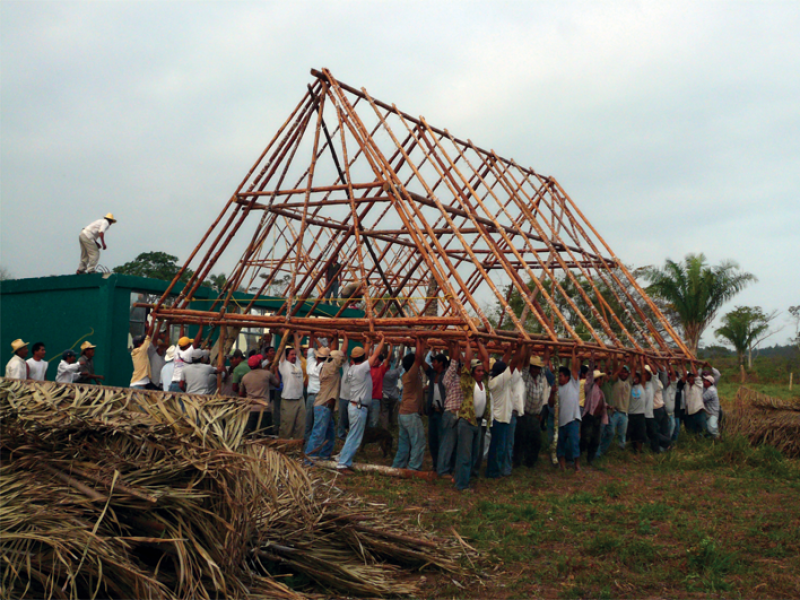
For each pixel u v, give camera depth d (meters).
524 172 17.33
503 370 10.11
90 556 3.93
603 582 5.39
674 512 7.94
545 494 8.96
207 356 11.23
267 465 5.41
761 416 14.91
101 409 5.04
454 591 5.16
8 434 4.62
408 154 13.05
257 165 12.74
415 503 8.12
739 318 40.19
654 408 14.10
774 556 6.22
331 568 5.13
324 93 12.45
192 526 4.44
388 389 14.48
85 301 13.99
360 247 11.03
